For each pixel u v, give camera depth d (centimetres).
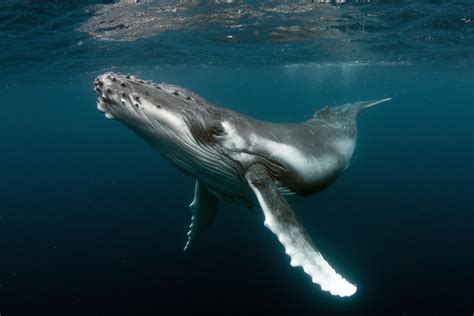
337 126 764
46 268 1261
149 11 1477
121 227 1559
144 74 3575
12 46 1914
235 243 1365
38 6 1384
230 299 1046
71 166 3183
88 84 4219
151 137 443
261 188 443
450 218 1502
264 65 3381
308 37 1988
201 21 1642
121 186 2244
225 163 473
